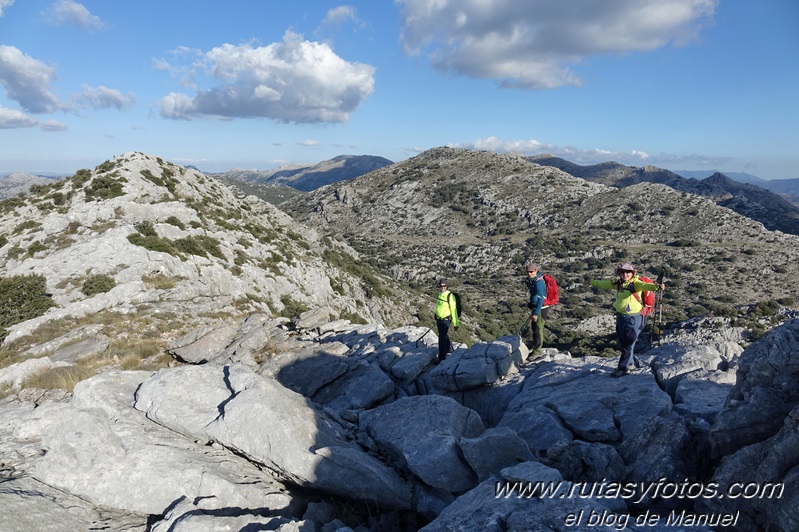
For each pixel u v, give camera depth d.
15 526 5.00
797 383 5.18
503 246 147.88
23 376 13.03
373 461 6.84
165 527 5.35
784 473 4.30
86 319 21.36
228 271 33.41
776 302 72.56
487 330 76.69
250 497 6.05
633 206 155.25
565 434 7.47
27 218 39.81
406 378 11.42
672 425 6.12
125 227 32.22
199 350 15.19
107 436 6.54
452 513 5.15
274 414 6.67
